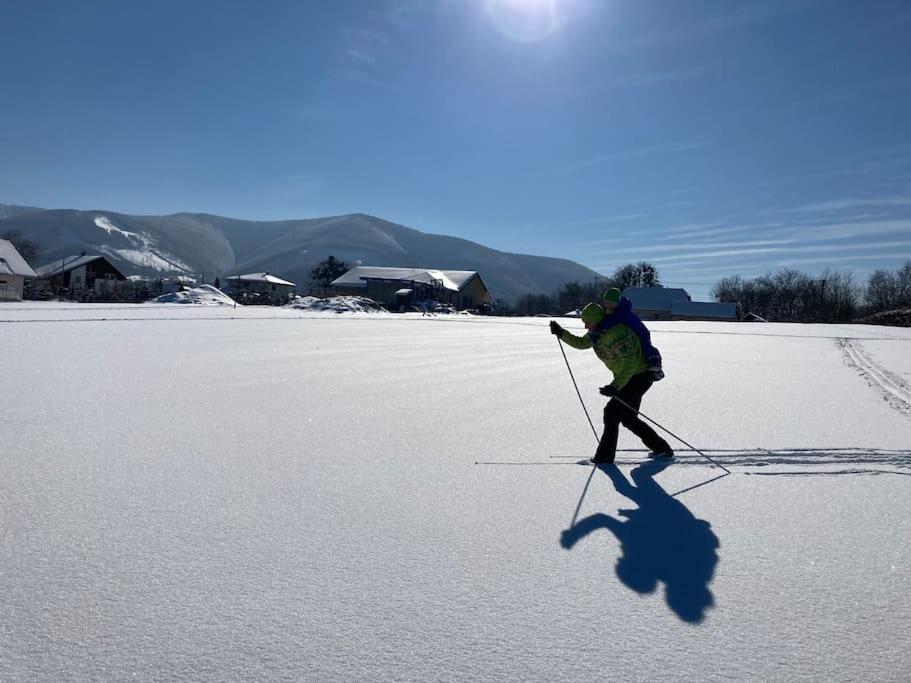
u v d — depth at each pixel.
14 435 5.57
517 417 7.09
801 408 8.06
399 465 5.07
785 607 2.93
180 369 10.12
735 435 6.42
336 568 3.21
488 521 3.92
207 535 3.56
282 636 2.57
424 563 3.29
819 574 3.28
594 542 3.63
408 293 64.31
